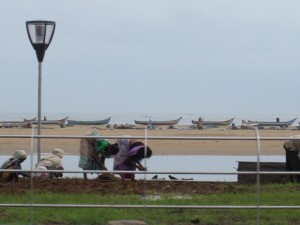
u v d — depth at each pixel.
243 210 26.89
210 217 26.11
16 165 33.94
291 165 36.88
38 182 33.19
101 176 34.44
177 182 33.56
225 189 32.59
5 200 27.92
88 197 28.84
